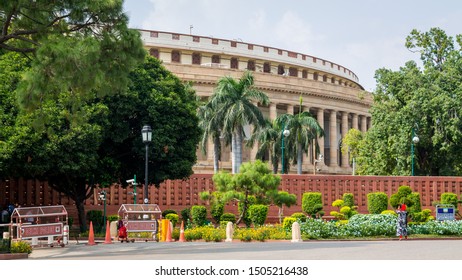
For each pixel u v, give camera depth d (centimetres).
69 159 3744
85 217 4603
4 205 4644
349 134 8206
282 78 8725
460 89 5544
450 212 4566
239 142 5969
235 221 4419
